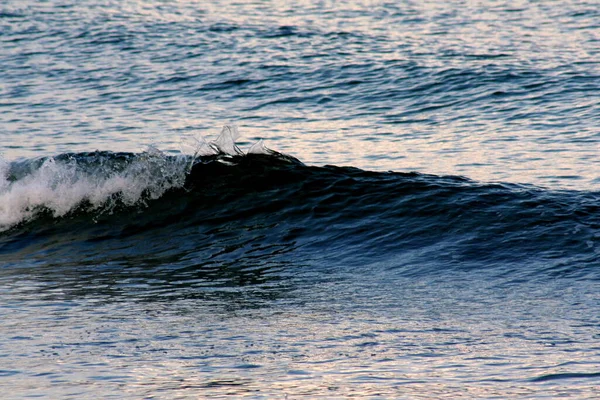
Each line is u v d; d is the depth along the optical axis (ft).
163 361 73.77
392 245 109.50
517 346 74.79
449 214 113.91
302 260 108.68
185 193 131.34
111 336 81.56
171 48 320.50
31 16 399.65
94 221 128.98
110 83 270.67
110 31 357.20
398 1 414.62
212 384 67.41
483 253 103.71
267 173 132.36
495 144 184.14
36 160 139.85
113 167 137.39
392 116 219.61
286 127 211.41
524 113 214.07
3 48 333.01
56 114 230.89
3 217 131.95
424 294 92.68
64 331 83.66
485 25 348.18
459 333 79.15
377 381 67.10
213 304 92.43
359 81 258.98
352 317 85.76
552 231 105.60
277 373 69.72
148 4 422.41
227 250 114.73
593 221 106.83
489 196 117.08
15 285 103.91
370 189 124.47
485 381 66.44
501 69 261.65
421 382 66.69
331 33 336.49
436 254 105.29
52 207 132.87
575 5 388.57
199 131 209.56
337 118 219.41
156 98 249.34
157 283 102.32
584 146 176.76
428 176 126.93
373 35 331.16
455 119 212.64
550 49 293.23
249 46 317.83
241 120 220.43
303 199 124.88
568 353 72.28
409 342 77.10
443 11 384.27
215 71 280.72
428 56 286.66
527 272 96.84
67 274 108.47
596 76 247.91
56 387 67.72
